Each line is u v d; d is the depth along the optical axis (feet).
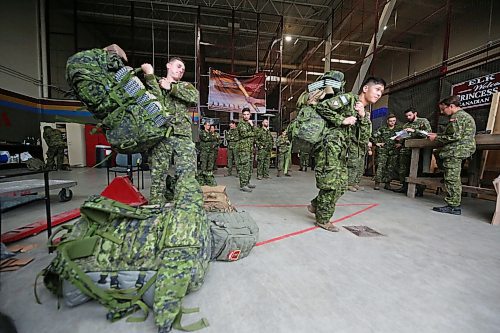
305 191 15.65
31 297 4.10
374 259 6.00
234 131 23.49
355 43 33.37
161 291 3.47
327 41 34.45
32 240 6.56
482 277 5.23
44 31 32.14
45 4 32.19
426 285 4.86
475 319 3.88
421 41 34.22
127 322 3.58
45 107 32.45
